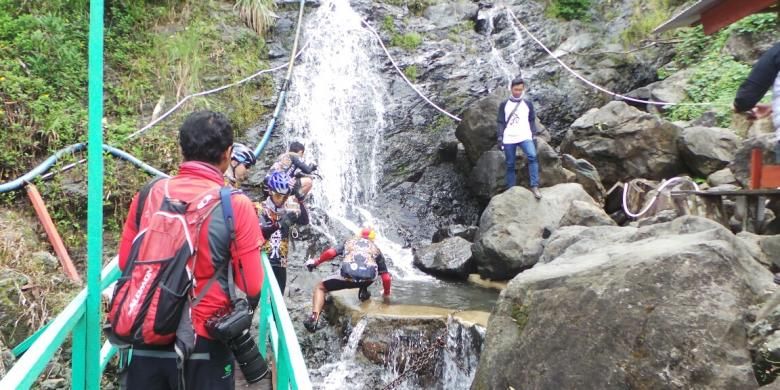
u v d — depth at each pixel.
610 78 13.80
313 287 8.54
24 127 8.32
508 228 9.02
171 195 2.63
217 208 2.60
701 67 13.11
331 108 11.99
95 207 2.81
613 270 4.98
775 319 4.29
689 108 12.12
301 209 6.49
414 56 13.45
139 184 8.62
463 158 11.70
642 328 4.58
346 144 11.64
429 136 12.27
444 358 6.86
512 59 14.09
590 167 10.41
